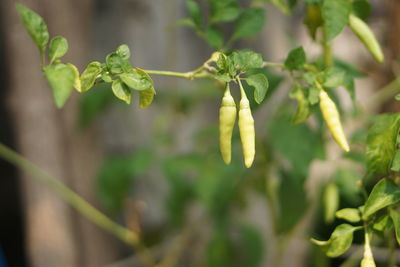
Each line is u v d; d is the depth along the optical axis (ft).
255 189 3.18
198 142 3.34
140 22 3.88
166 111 3.97
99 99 3.41
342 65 2.72
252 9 2.51
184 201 3.39
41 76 3.58
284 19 3.78
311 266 3.62
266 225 3.96
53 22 3.59
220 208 3.35
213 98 4.06
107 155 3.99
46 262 3.80
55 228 3.77
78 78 2.07
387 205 2.11
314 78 2.28
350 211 2.18
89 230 4.00
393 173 2.26
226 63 2.11
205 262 3.41
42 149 3.66
